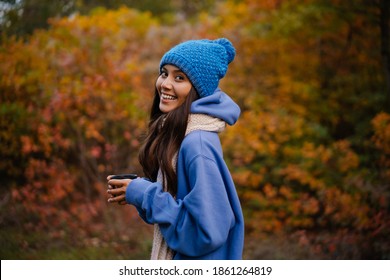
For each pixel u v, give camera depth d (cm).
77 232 527
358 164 555
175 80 184
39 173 577
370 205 501
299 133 577
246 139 567
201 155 170
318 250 488
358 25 639
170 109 184
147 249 488
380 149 546
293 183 601
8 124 576
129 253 482
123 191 180
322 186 533
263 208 574
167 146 177
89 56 608
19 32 649
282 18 661
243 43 684
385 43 556
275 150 599
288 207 556
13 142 577
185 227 164
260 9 699
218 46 192
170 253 176
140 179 179
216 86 191
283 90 646
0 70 572
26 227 516
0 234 484
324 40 691
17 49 588
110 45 641
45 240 501
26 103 588
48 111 549
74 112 571
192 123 180
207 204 164
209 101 183
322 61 697
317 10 607
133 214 559
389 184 491
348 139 611
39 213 540
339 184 546
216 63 186
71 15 754
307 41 688
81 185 623
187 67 180
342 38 680
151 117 205
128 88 598
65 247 491
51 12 686
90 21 679
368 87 668
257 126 580
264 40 680
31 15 670
